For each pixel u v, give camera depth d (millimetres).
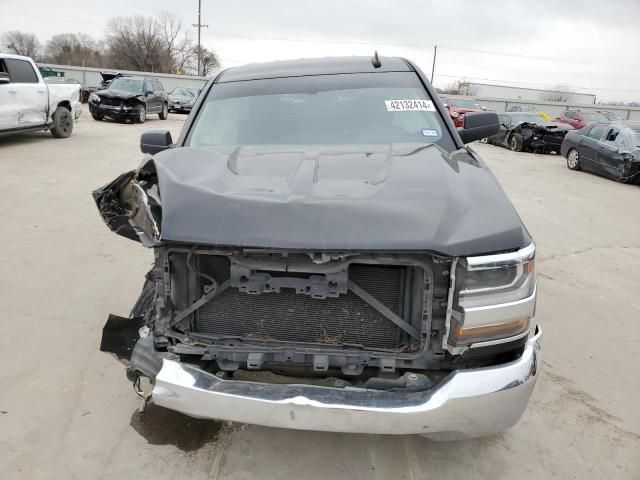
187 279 2107
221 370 2049
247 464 2348
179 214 1967
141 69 68312
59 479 2250
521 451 2482
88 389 2871
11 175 7918
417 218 1864
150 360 2104
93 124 16484
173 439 2504
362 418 1809
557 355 3420
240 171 2328
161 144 3270
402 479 2279
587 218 7363
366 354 1946
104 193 2479
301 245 1821
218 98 3373
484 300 1848
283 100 3266
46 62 73750
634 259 5512
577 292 4516
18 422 2588
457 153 2684
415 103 3176
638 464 2426
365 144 2867
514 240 1885
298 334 2059
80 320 3648
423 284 1915
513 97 51750
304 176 2197
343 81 3365
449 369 1964
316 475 2289
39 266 4582
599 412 2811
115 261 4758
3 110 9984
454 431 1891
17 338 3375
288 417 1851
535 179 10742
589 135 11992
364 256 1874
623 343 3609
